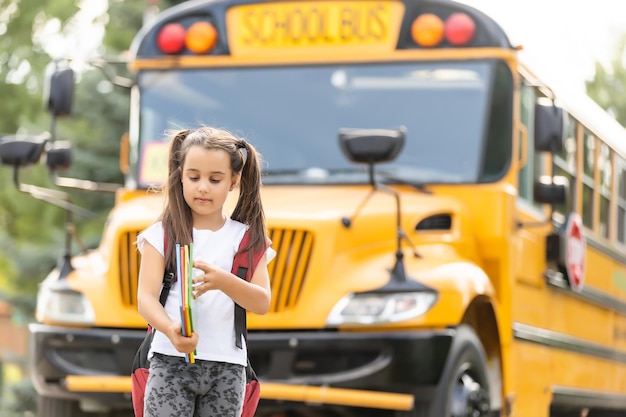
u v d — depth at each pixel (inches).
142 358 302.8
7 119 1544.0
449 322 464.4
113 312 485.7
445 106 533.6
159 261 294.5
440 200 512.7
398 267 470.0
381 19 544.4
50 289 504.1
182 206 294.8
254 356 470.6
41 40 1555.1
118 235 492.7
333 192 518.9
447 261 482.3
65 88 545.6
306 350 465.4
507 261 515.8
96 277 498.9
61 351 496.4
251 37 554.3
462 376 481.1
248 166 300.2
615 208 756.6
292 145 539.8
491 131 528.7
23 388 1244.5
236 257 296.7
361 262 481.4
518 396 536.7
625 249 784.3
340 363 466.0
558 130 523.5
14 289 1352.1
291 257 476.1
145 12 1371.8
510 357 518.3
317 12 549.6
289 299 473.1
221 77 554.9
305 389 461.7
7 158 537.6
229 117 549.0
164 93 559.2
